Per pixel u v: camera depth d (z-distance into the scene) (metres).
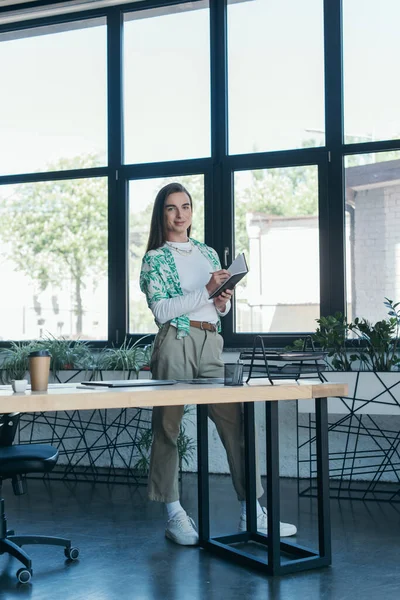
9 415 2.83
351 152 4.70
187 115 5.14
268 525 2.64
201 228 5.06
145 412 5.08
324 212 4.72
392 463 4.45
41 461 2.68
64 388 2.45
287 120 4.88
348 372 3.97
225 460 4.90
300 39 4.87
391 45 4.66
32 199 5.51
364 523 3.45
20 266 5.51
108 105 5.32
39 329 5.45
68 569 2.76
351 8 4.74
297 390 2.53
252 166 4.92
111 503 4.03
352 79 4.73
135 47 5.30
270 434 2.62
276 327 4.82
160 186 5.21
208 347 3.05
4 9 5.53
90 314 5.33
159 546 3.06
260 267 4.88
